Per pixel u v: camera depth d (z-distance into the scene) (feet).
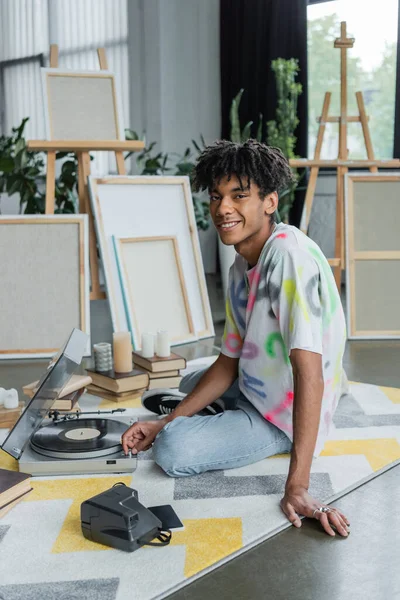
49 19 23.20
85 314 11.82
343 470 6.52
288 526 5.48
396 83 16.33
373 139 17.80
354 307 12.67
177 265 12.67
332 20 17.81
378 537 5.30
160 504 5.86
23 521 5.61
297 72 17.66
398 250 12.68
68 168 16.98
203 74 20.42
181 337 12.35
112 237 12.13
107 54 21.85
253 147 5.84
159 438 6.44
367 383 9.67
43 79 12.48
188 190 13.24
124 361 8.76
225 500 5.91
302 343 5.66
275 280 5.90
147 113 21.09
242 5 18.71
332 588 4.62
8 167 16.56
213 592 4.58
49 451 6.56
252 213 5.93
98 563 4.91
